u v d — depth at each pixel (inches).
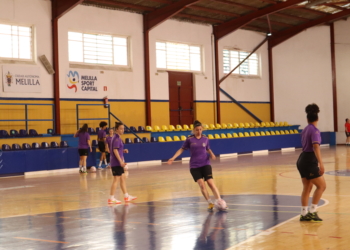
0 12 710.5
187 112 995.3
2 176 636.1
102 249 209.9
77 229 257.9
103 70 843.4
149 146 812.0
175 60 976.9
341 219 260.7
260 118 1151.0
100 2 820.0
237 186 444.8
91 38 833.5
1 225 279.3
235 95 1091.3
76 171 692.7
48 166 678.5
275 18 1067.9
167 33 947.3
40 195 430.3
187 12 954.1
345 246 200.2
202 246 208.8
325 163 676.1
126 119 876.0
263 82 1161.4
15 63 730.2
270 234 228.1
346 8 1057.5
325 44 1189.7
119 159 357.7
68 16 792.9
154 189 442.9
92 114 825.5
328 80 1188.5
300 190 398.9
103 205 350.6
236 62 1098.1
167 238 227.8
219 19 1022.4
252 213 289.7
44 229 261.3
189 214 295.1
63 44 786.8
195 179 311.6
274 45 1168.8
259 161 774.5
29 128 746.2
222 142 936.9
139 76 897.5
